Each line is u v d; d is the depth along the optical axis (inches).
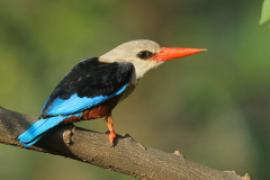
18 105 601.0
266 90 653.3
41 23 628.7
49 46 620.4
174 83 693.9
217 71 678.5
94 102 300.7
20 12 625.6
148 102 690.2
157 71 695.1
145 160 271.1
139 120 683.4
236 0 687.1
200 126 677.3
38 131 263.0
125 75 318.0
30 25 624.4
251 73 642.2
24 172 617.9
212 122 675.4
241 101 671.1
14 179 616.7
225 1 693.3
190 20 715.4
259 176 661.3
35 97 607.2
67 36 625.0
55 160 620.7
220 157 669.9
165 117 685.3
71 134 268.4
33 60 617.3
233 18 685.9
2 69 604.4
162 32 711.7
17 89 602.5
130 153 271.1
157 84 695.1
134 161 271.3
